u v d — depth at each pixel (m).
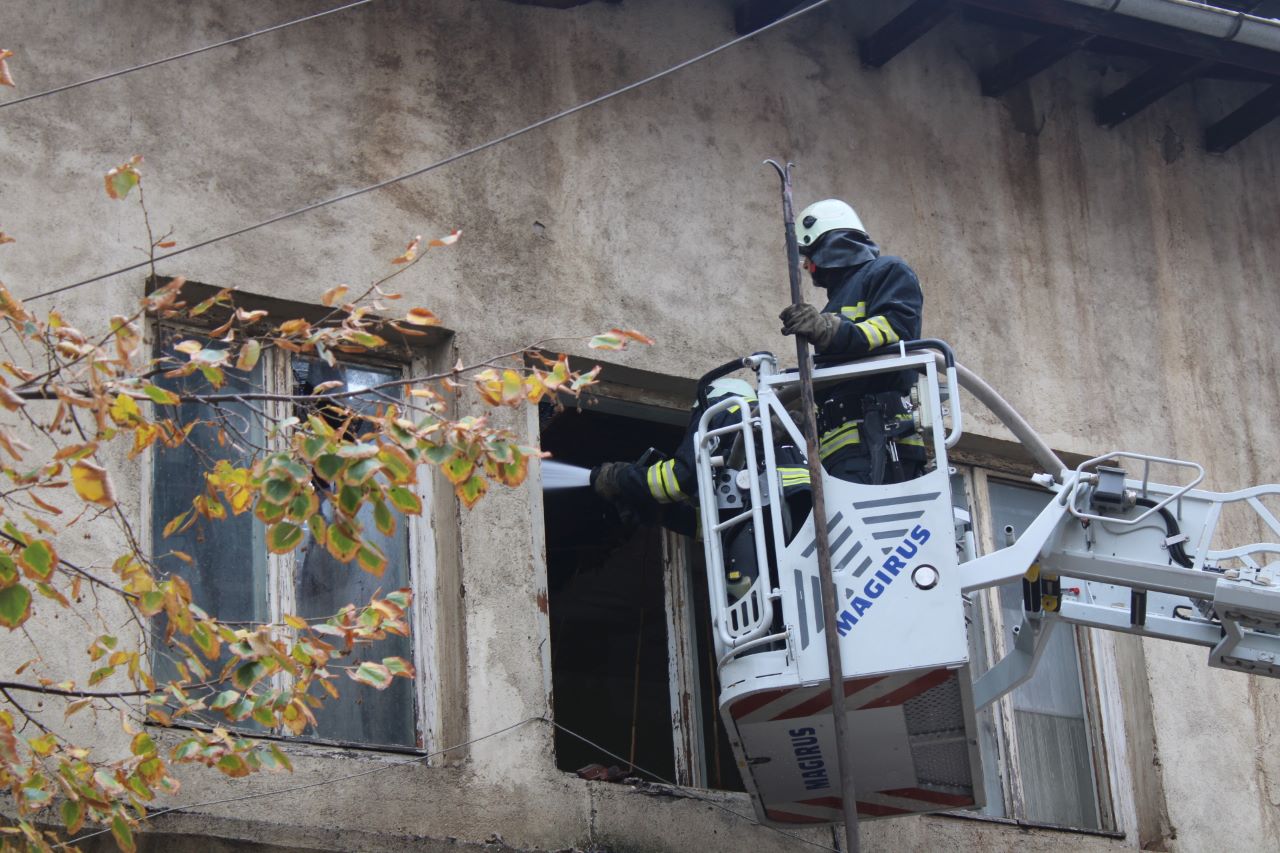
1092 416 9.85
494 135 8.70
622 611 10.70
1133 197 10.52
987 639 9.38
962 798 7.59
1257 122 10.77
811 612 6.99
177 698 6.47
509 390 5.91
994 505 9.69
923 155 9.91
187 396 5.80
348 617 6.05
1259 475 10.25
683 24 9.44
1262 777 9.59
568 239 8.70
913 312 7.49
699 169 9.18
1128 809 9.32
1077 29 9.62
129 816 6.43
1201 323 10.45
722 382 7.75
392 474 5.64
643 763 10.55
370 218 8.25
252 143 8.11
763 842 8.06
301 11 8.45
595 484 7.82
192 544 7.62
